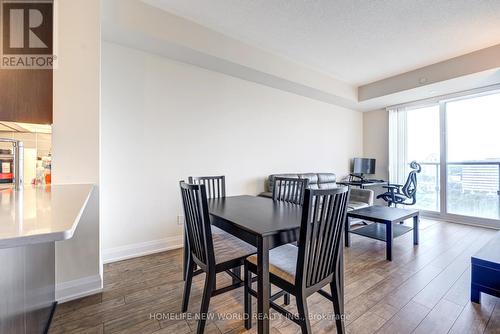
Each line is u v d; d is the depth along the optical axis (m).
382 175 5.13
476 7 2.32
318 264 1.30
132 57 2.61
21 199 1.12
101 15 2.06
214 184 2.57
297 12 2.41
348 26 2.64
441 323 1.57
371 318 1.62
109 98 2.49
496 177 3.82
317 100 4.54
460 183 4.16
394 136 4.88
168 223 2.86
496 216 3.82
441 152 4.29
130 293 1.90
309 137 4.43
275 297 1.47
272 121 3.87
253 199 2.37
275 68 3.33
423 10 2.36
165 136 2.83
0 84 1.63
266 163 3.81
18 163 1.55
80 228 1.86
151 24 2.33
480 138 3.96
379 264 2.46
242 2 2.27
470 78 3.39
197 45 2.62
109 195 2.50
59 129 1.79
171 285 2.02
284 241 1.38
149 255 2.67
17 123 1.72
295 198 2.32
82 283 1.86
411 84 3.85
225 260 1.50
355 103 4.74
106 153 2.48
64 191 1.42
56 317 1.60
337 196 1.32
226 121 3.35
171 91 2.86
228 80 3.35
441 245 3.01
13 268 0.95
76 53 1.84
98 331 1.48
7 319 0.89
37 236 0.55
